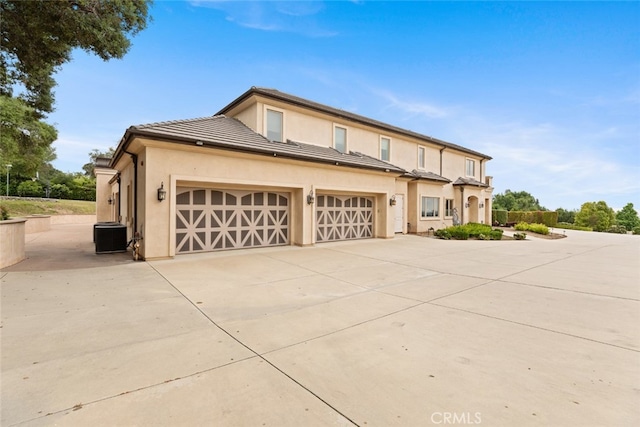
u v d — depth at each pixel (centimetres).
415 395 253
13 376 277
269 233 1178
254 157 1065
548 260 997
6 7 702
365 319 446
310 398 247
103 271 736
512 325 425
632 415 227
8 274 686
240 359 317
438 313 475
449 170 2405
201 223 1008
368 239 1520
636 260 1007
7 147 1612
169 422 215
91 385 264
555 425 215
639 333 398
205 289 602
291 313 471
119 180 1550
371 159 1609
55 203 3322
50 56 861
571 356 330
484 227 1847
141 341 361
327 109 1576
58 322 416
